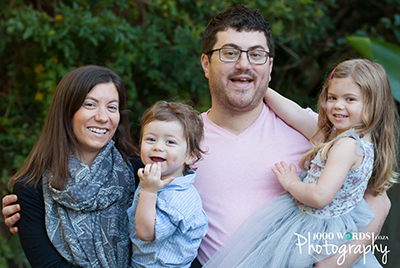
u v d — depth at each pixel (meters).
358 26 5.97
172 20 4.58
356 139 2.01
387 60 3.55
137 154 2.34
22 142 4.48
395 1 5.50
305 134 2.33
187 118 2.04
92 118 1.98
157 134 1.99
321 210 2.06
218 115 2.35
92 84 1.99
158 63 4.49
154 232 1.86
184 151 2.01
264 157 2.24
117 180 2.09
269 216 2.11
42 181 2.00
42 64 4.37
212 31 2.29
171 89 4.68
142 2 4.63
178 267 1.97
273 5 4.52
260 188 2.20
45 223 1.96
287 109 2.34
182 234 1.96
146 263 1.96
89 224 1.98
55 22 4.07
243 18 2.23
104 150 2.11
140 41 4.36
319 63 5.96
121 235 2.03
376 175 2.17
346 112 2.07
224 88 2.25
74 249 1.92
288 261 2.01
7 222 2.02
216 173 2.22
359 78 2.04
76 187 1.95
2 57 4.59
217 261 2.08
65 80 2.03
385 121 2.12
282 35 5.15
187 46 4.39
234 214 2.15
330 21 5.72
